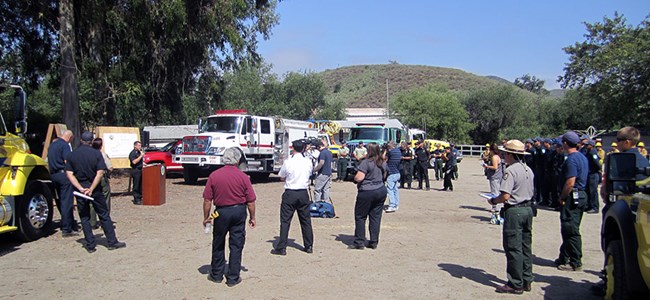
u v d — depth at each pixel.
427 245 9.30
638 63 27.62
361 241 8.88
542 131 60.78
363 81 129.38
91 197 8.44
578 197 7.40
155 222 11.47
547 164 15.21
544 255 8.65
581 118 58.19
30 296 6.21
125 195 16.77
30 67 24.81
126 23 21.59
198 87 28.41
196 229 10.61
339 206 14.74
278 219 12.09
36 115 28.16
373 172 8.77
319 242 9.48
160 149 24.64
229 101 54.03
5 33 22.59
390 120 28.53
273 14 29.45
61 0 19.59
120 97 23.48
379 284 6.81
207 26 22.39
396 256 8.41
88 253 8.46
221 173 6.66
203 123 21.31
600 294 6.43
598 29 33.75
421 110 60.31
